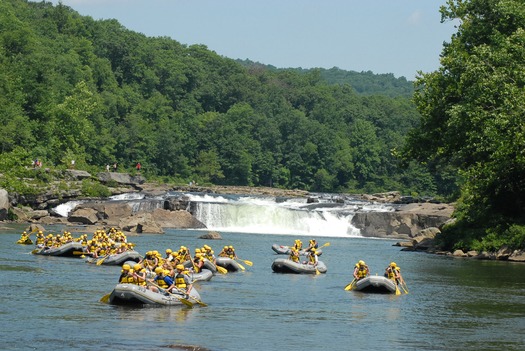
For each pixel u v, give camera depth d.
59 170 126.31
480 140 71.81
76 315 35.59
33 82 156.38
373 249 87.38
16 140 140.75
